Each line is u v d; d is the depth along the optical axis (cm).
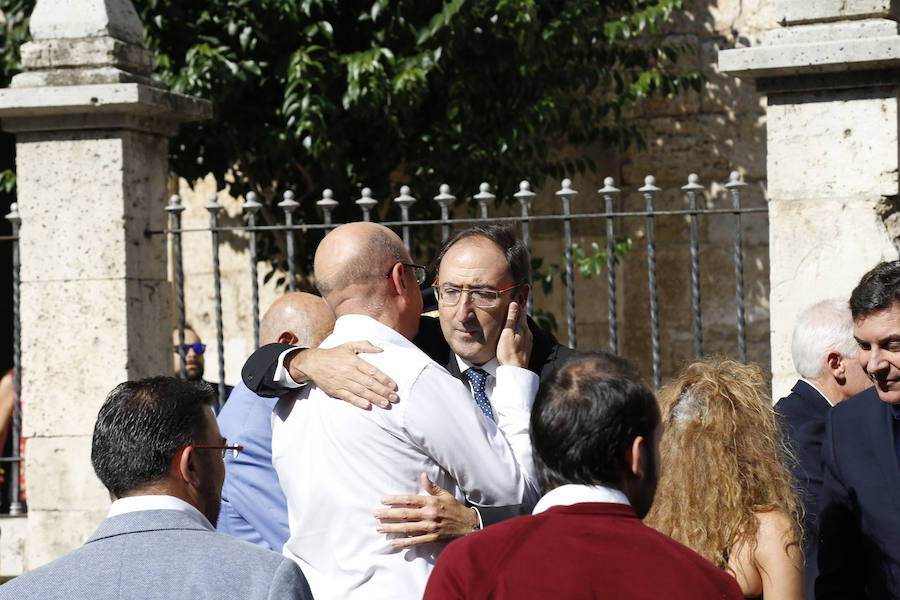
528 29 700
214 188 905
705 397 293
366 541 289
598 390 235
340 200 763
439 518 284
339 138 715
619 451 232
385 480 290
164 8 706
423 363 293
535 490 300
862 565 336
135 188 561
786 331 491
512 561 224
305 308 417
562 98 754
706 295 866
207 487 257
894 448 326
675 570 221
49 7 562
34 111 546
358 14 720
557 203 887
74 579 228
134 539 237
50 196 559
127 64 563
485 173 739
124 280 550
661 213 516
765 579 276
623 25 752
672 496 289
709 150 866
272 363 313
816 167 487
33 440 560
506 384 320
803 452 357
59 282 557
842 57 464
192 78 675
